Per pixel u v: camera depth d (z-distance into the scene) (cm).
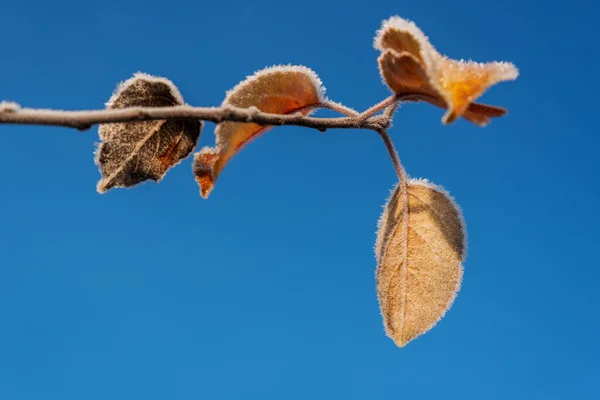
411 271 44
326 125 42
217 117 40
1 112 39
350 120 42
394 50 40
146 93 43
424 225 44
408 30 39
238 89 43
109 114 39
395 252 44
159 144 44
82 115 39
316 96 43
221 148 43
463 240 44
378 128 43
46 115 39
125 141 43
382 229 45
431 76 39
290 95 43
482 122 40
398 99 41
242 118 40
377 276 44
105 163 43
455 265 44
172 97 43
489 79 39
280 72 43
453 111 38
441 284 44
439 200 44
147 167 44
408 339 44
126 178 44
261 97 43
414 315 44
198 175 43
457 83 39
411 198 44
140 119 40
